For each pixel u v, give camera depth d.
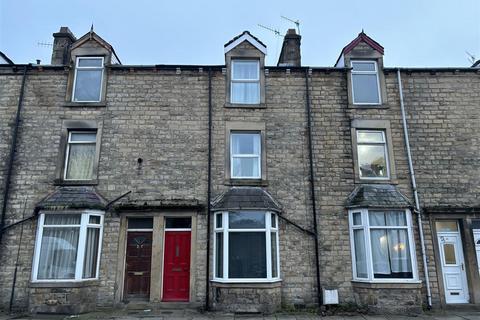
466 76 13.20
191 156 12.20
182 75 12.97
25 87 12.66
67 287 10.52
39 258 11.00
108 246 11.35
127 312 10.54
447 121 12.73
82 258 10.87
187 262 11.51
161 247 11.46
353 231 11.66
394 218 11.59
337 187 12.05
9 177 11.72
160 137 12.33
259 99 12.88
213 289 10.93
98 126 12.35
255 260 11.06
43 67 12.79
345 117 12.71
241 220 11.36
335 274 11.34
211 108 12.62
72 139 12.42
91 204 11.16
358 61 13.43
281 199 11.91
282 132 12.51
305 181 12.09
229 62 13.09
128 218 11.80
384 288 10.83
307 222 11.75
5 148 12.06
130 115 12.50
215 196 11.83
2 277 10.99
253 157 12.44
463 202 11.99
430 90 13.04
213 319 9.80
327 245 11.57
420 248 11.55
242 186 11.98
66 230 11.23
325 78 13.12
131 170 12.00
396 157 12.37
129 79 12.88
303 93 12.94
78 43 13.10
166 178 11.97
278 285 11.00
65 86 12.73
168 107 12.62
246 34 13.41
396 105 12.88
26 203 11.59
